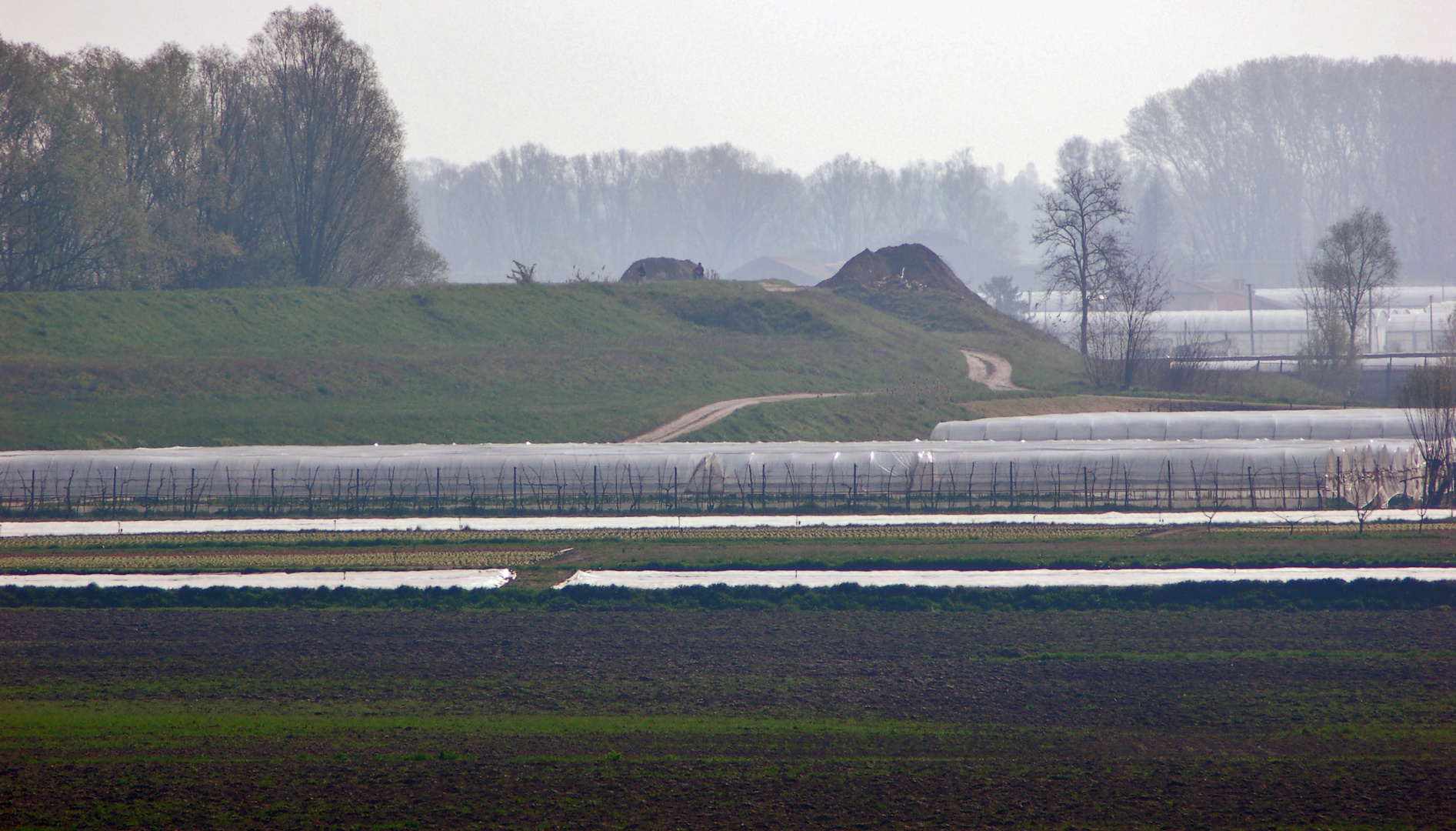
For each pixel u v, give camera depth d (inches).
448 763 2824.8
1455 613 4151.1
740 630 4037.9
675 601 4429.1
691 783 2701.8
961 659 3688.5
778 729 3061.0
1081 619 4163.4
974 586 4517.7
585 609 4313.5
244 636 3929.6
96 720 3102.9
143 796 2613.2
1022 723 3110.2
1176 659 3668.8
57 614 4188.0
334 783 2691.9
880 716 3161.9
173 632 3978.8
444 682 3457.2
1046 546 5319.9
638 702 3282.5
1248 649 3764.8
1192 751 2901.1
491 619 4185.5
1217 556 5014.8
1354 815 2516.0
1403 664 3560.5
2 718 3107.8
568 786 2682.1
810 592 4483.3
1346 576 4598.9
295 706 3230.8
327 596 4441.4
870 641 3897.6
